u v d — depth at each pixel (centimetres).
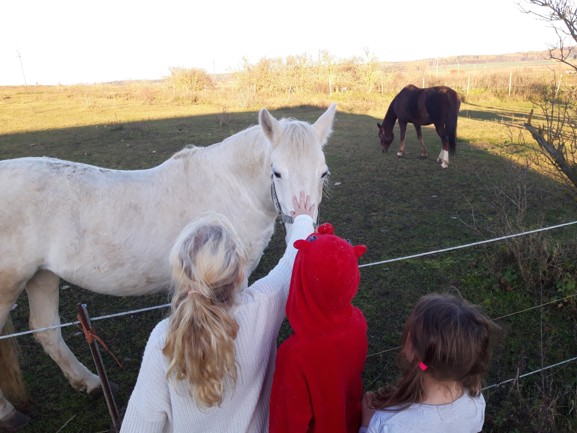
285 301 143
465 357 124
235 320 121
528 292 377
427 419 130
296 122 235
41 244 231
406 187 684
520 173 490
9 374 259
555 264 381
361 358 136
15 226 224
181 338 112
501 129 1114
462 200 616
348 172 776
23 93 2439
